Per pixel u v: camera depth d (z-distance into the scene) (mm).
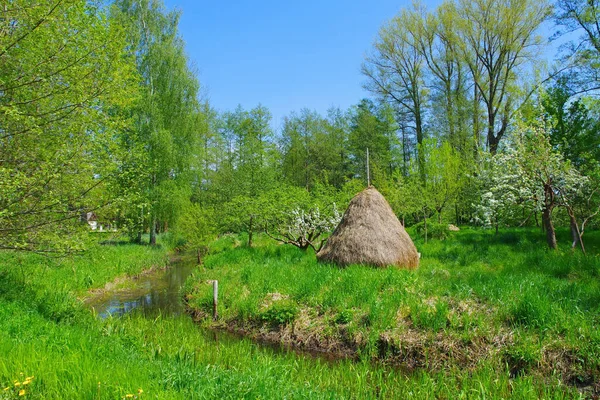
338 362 7020
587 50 17234
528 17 24188
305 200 15977
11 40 7688
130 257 17328
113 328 7727
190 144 24734
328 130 41656
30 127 7512
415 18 29594
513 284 8352
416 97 32250
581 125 15414
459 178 19594
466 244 15297
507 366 5953
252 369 5867
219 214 19609
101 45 8570
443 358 6660
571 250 11227
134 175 9789
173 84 24062
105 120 8859
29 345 4914
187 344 7105
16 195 7395
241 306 9227
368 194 12141
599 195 14094
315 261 12438
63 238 8195
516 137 12977
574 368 5902
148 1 24188
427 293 8406
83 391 3793
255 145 35844
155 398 3836
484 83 27875
